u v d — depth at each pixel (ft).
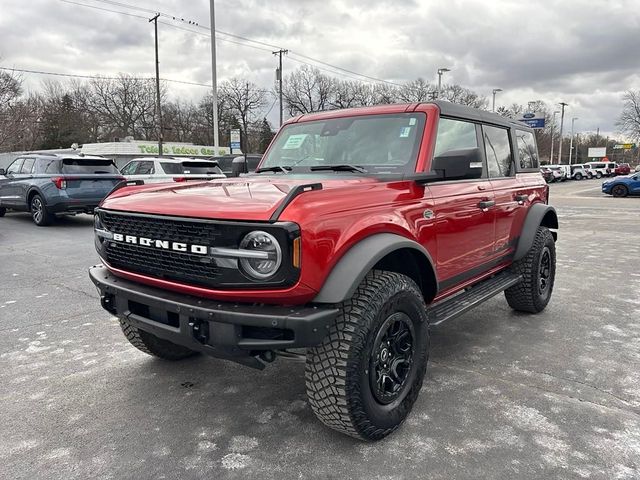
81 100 224.74
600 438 9.34
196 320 8.38
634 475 8.23
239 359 8.24
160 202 9.28
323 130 13.08
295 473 8.38
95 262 25.96
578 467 8.45
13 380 12.14
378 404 9.09
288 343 7.77
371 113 12.55
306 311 7.88
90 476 8.37
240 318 7.82
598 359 13.19
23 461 8.80
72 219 45.50
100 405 10.85
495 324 16.24
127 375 12.40
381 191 9.59
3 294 19.85
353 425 8.63
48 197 37.50
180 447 9.21
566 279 22.59
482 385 11.62
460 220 11.92
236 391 11.51
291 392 11.45
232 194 9.12
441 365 12.82
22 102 135.54
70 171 37.99
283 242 7.62
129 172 47.14
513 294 16.72
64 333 15.44
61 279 22.30
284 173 12.35
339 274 8.15
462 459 8.71
